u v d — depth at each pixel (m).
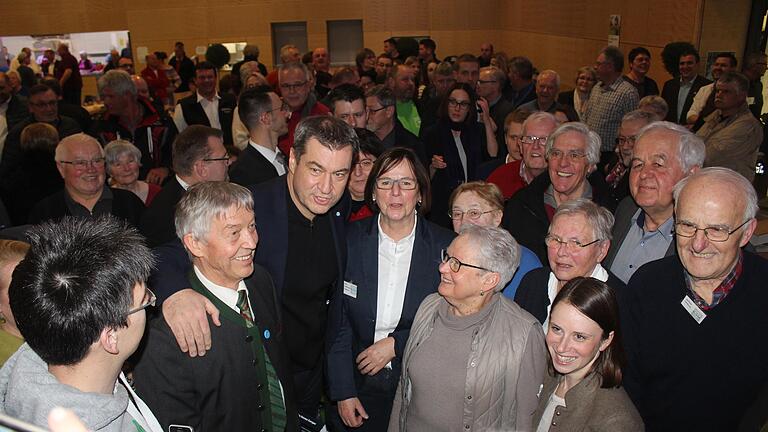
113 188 3.52
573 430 1.80
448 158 4.57
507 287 2.54
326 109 5.27
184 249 2.05
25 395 1.21
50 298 1.18
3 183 4.22
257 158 3.67
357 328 2.46
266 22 14.27
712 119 4.82
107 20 14.37
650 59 7.15
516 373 1.95
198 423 1.83
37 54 14.37
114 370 1.30
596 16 8.91
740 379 1.90
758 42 6.31
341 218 2.48
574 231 2.09
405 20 14.10
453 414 1.98
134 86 5.07
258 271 2.12
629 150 3.38
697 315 1.93
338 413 2.63
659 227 2.41
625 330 2.07
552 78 5.67
